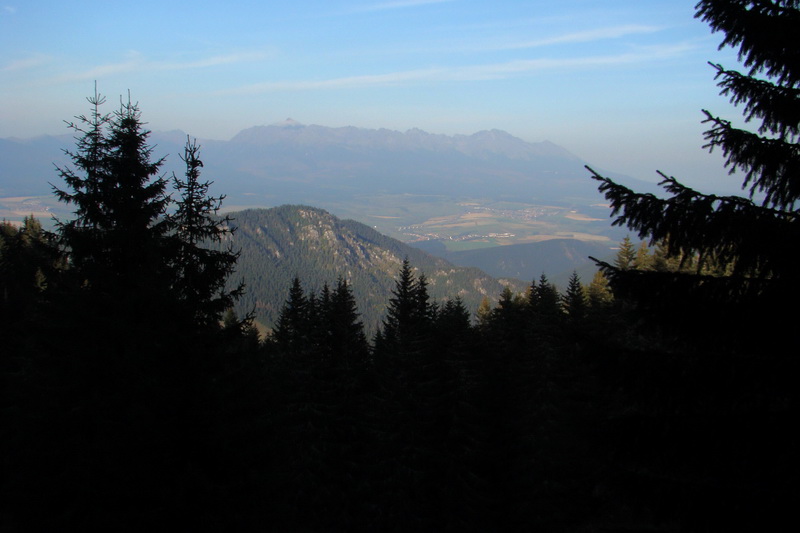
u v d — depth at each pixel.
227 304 18.94
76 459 15.87
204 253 18.61
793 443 7.00
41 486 16.27
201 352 16.69
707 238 7.42
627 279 7.92
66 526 15.34
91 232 19.19
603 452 8.23
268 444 17.41
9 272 35.81
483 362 36.91
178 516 14.95
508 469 33.75
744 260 7.36
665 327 7.79
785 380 7.00
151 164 20.09
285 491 19.31
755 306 7.22
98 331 17.80
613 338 30.27
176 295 17.91
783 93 7.61
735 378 7.21
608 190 8.04
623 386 7.88
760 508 7.02
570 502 29.48
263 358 37.00
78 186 19.22
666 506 7.55
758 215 7.32
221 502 15.51
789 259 7.16
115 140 19.67
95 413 16.52
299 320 38.31
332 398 33.03
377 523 30.20
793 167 7.36
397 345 33.19
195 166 18.66
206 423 15.95
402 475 29.44
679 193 7.74
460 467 30.73
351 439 33.72
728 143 7.81
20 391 19.56
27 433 17.28
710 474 7.47
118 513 15.04
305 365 32.59
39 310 18.81
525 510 30.08
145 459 15.16
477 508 30.97
